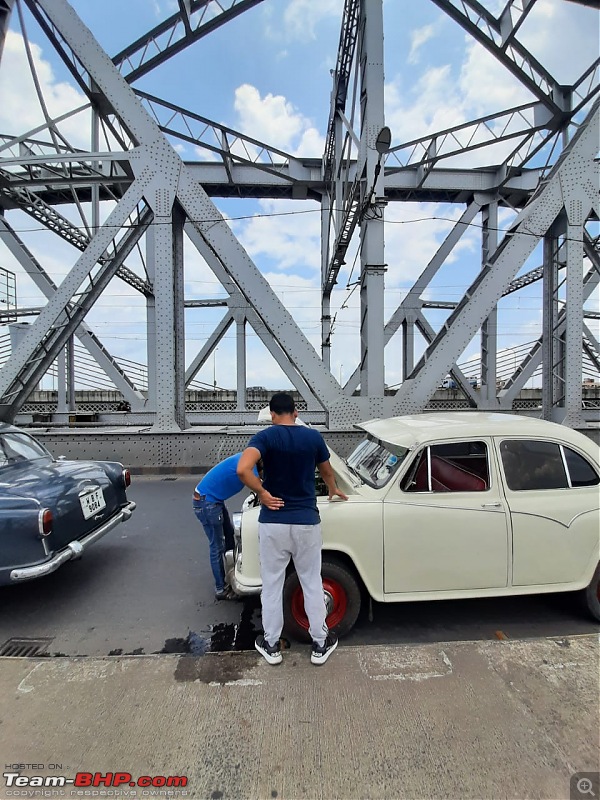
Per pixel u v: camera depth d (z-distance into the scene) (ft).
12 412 30.37
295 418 8.84
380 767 5.96
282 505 8.03
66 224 48.34
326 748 6.26
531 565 9.59
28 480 12.05
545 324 31.94
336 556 9.57
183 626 10.54
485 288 28.04
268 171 54.24
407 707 7.04
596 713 6.88
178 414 31.27
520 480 9.86
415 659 8.25
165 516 19.58
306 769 5.93
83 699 7.33
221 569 11.61
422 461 9.78
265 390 79.46
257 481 7.86
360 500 9.55
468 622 10.37
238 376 61.05
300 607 9.37
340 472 9.89
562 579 9.73
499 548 9.48
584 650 8.49
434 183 61.57
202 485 11.57
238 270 27.96
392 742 6.36
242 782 5.77
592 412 48.60
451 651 8.48
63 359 59.26
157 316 28.63
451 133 50.75
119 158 27.71
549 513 9.62
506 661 8.16
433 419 11.69
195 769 5.97
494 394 61.05
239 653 8.59
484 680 7.66
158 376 29.01
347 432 27.91
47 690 7.57
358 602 9.52
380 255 27.96
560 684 7.54
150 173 27.81
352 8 31.65
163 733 6.57
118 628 10.46
